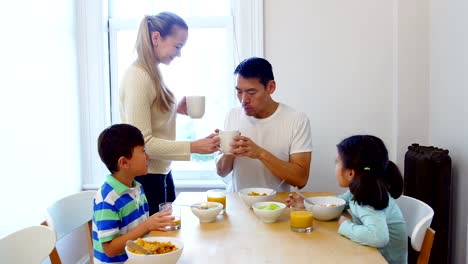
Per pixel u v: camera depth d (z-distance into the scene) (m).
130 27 2.72
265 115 1.88
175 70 2.73
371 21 2.51
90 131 2.70
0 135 1.79
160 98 1.69
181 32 1.71
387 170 1.40
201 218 1.40
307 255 1.12
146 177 1.71
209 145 1.61
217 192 1.67
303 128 1.84
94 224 1.39
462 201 2.12
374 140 1.38
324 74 2.56
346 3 2.51
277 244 1.20
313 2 2.53
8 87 1.86
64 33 2.47
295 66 2.57
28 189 2.02
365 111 2.56
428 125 2.49
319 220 1.44
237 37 2.62
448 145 2.25
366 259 1.09
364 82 2.55
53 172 2.30
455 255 2.22
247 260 1.09
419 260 1.31
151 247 1.11
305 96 2.58
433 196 2.13
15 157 1.91
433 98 2.42
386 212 1.34
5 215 1.82
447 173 2.11
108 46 2.74
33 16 2.10
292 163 1.78
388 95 2.54
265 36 2.57
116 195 1.37
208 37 2.71
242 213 1.52
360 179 1.30
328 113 2.58
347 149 1.38
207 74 2.73
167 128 1.79
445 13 2.25
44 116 2.21
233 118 1.96
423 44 2.45
